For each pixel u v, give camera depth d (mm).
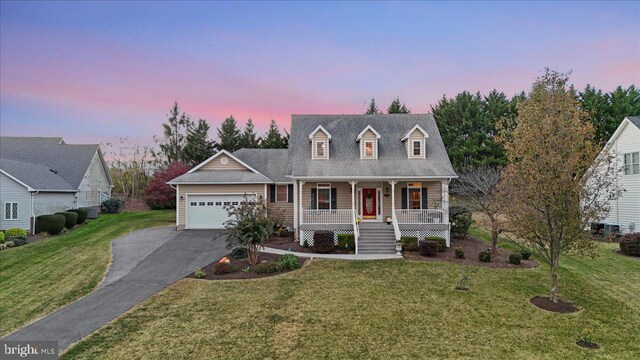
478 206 19969
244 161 27938
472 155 42500
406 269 15336
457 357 8125
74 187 32750
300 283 13500
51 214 26672
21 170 28094
